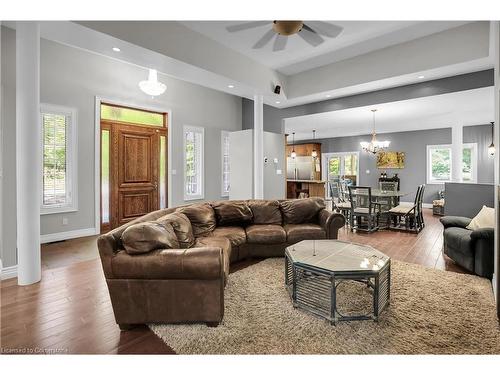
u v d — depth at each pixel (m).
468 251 3.31
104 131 5.50
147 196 6.15
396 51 4.66
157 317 2.17
